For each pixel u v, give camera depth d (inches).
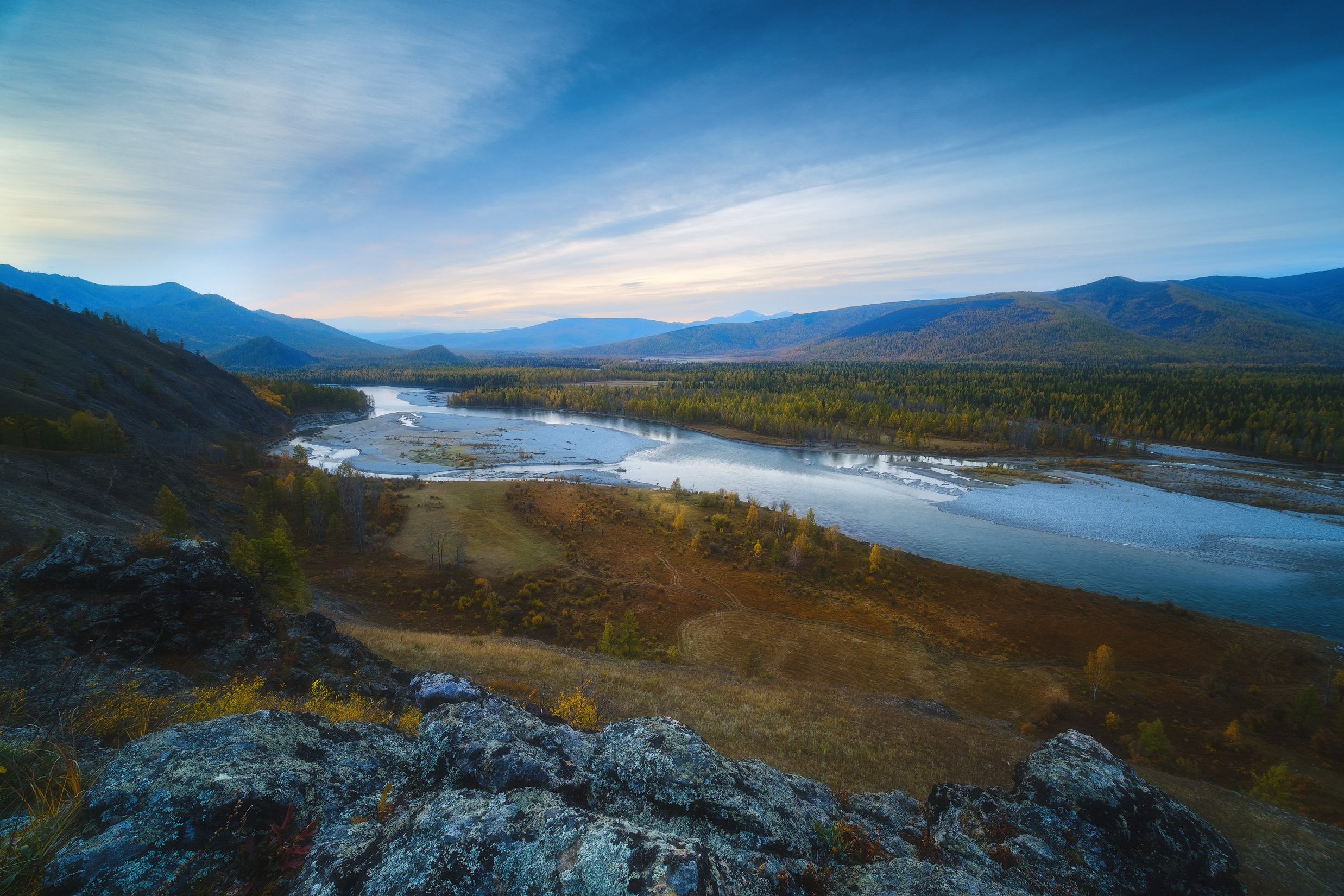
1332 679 2156.7
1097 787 335.9
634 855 213.5
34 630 560.7
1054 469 6033.5
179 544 746.2
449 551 3073.3
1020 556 3661.4
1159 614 2768.2
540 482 4719.5
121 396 5113.2
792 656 2271.2
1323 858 832.9
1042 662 2324.1
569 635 2359.7
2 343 4862.2
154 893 199.6
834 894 255.1
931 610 2790.4
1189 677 2250.2
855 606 2805.1
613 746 324.2
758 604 2810.0
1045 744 395.9
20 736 302.2
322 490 3240.7
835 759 1023.0
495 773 275.4
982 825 342.3
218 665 676.1
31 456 2437.3
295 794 253.0
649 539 3560.5
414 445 6860.2
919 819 352.8
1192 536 4018.2
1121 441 7106.3
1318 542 3905.0
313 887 208.4
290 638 821.2
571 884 204.7
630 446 7219.5
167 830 218.7
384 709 722.2
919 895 253.6
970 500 4874.5
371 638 1369.3
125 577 661.9
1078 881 293.1
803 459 6540.4
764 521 3954.2
